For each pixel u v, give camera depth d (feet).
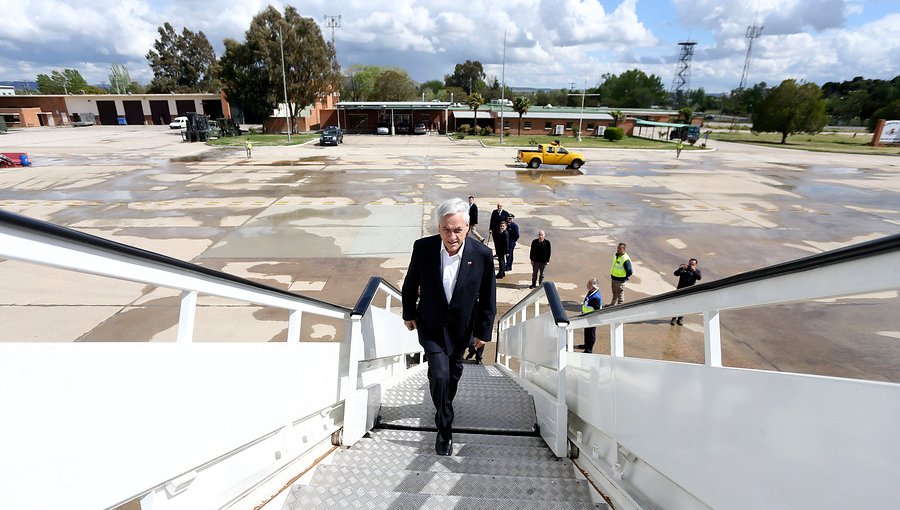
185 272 5.02
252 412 6.83
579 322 10.88
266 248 39.99
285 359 7.92
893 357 22.86
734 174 88.07
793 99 166.30
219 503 6.08
